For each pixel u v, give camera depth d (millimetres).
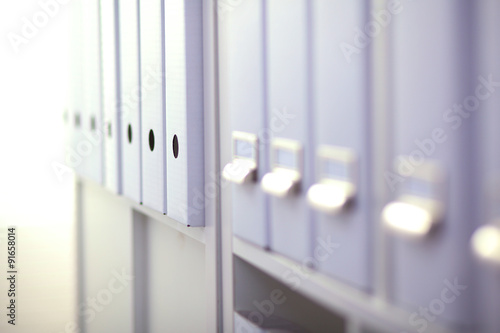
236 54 1063
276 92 921
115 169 1720
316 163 820
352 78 728
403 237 657
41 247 2799
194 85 1229
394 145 664
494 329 561
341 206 747
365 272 726
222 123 1165
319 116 805
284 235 923
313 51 811
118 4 1657
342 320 1165
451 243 589
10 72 2949
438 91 592
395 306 677
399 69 647
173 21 1262
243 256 1095
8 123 2930
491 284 564
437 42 592
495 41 550
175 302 1754
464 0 567
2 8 2873
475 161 573
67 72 2447
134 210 1970
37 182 2855
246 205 1050
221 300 1228
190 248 1640
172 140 1296
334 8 757
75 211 2715
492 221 562
